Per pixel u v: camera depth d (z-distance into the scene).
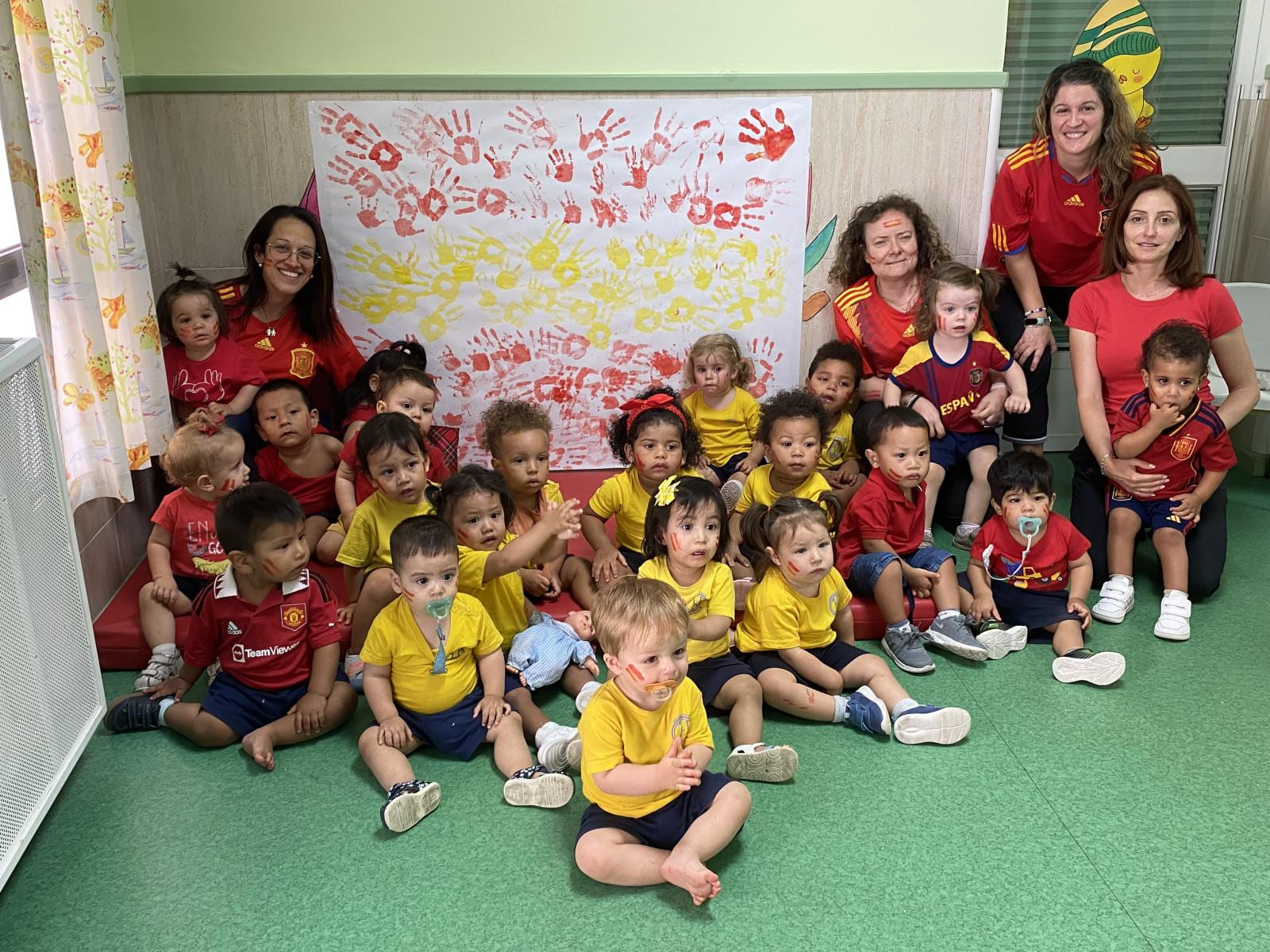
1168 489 2.59
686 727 1.79
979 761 2.04
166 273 2.95
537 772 1.93
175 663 2.30
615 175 2.98
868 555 2.46
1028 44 3.24
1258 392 2.64
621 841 1.75
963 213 3.11
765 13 2.90
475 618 2.07
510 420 2.46
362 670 2.22
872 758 2.05
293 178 2.92
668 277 3.07
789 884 1.73
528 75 2.88
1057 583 2.47
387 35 2.83
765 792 1.96
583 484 3.09
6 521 1.71
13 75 2.03
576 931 1.64
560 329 3.09
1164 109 3.36
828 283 3.15
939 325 2.85
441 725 2.06
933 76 2.97
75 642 1.98
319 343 2.90
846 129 3.00
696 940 1.62
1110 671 2.26
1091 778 1.98
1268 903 1.68
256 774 2.03
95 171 2.34
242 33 2.81
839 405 2.90
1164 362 2.45
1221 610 2.60
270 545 2.02
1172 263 2.63
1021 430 2.99
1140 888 1.71
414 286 3.02
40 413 1.88
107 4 2.37
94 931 1.65
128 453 2.48
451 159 2.93
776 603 2.19
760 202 3.04
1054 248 2.97
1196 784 1.96
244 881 1.75
